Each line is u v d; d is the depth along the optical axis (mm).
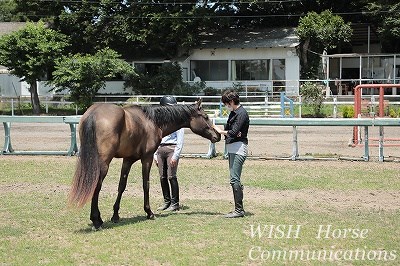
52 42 36719
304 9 48344
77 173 7855
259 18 49875
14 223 8617
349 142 19625
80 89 36625
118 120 8148
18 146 19344
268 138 21922
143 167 8797
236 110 8828
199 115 9211
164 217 8992
